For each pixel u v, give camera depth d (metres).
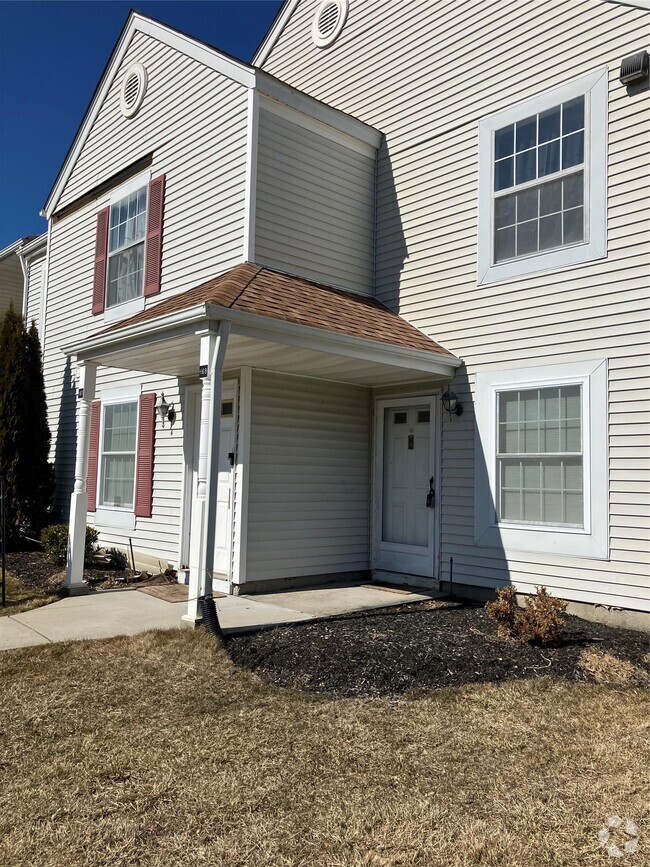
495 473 7.50
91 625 6.07
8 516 10.97
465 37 8.23
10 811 2.98
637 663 5.18
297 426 8.09
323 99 10.16
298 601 7.16
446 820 2.96
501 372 7.55
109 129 10.88
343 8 9.93
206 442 5.84
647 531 6.28
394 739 3.80
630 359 6.51
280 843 2.77
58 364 12.43
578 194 7.01
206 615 5.72
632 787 3.27
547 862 2.67
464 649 5.35
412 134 8.81
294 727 3.93
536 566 7.06
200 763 3.46
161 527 9.07
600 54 6.91
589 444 6.72
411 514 8.48
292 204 8.17
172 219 9.16
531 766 3.50
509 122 7.69
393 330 7.81
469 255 8.01
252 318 5.93
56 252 12.69
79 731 3.82
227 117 8.23
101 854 2.68
